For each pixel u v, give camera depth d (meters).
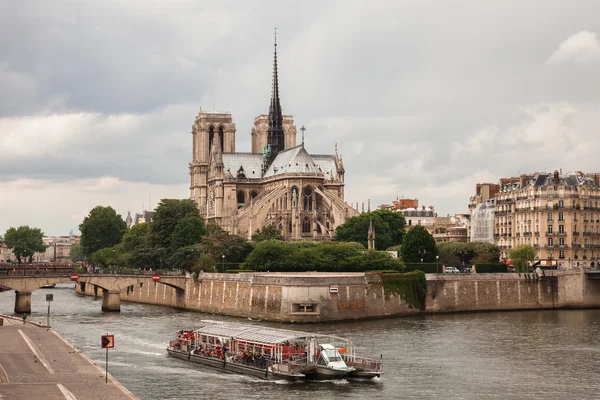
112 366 139.12
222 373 134.62
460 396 120.12
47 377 115.25
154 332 182.38
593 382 130.00
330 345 134.62
